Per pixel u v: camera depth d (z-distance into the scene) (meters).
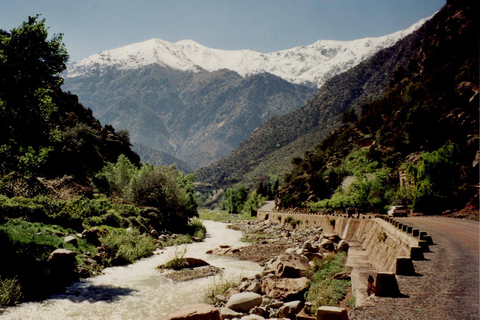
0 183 26.03
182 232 39.91
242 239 38.06
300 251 20.84
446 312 5.69
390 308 6.06
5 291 11.91
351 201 49.66
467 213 30.41
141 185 41.34
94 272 17.52
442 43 63.78
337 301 10.60
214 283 15.47
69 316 11.23
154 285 15.88
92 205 28.97
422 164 37.25
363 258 17.66
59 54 19.22
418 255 10.80
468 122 42.94
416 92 63.06
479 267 9.36
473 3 59.66
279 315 10.69
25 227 19.50
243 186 140.62
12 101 17.83
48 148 20.70
